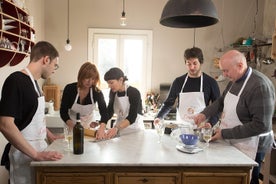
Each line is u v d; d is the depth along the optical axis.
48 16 4.29
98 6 4.33
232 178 1.66
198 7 1.63
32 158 1.59
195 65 2.53
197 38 4.45
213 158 1.69
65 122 2.35
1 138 2.64
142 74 4.51
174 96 2.75
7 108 1.52
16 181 1.74
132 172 1.63
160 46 4.45
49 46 1.71
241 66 1.95
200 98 2.61
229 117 2.04
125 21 4.37
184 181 1.65
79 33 4.36
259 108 1.81
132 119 2.21
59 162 1.57
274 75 3.75
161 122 2.17
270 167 2.75
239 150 1.91
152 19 4.39
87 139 2.05
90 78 2.29
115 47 4.42
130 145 1.92
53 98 4.12
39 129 1.75
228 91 2.14
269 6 4.28
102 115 2.38
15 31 2.40
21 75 1.62
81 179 1.62
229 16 4.43
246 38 4.23
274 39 3.07
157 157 1.68
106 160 1.62
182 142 1.86
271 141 2.09
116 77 2.19
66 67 4.39
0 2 2.14
